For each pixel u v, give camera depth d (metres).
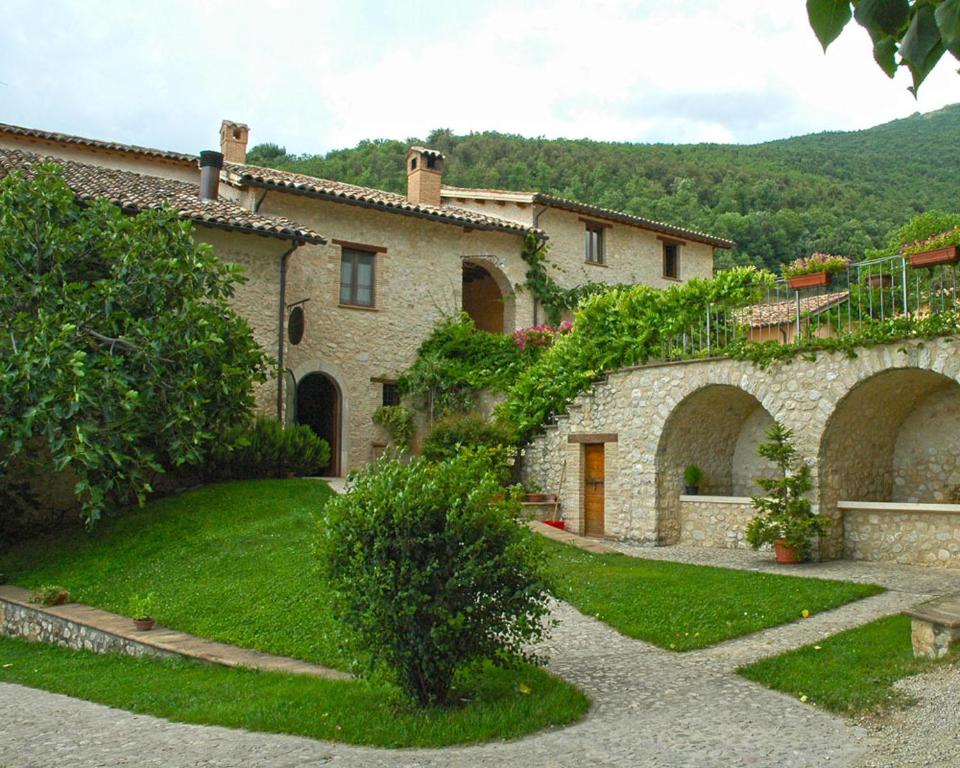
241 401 14.44
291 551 11.57
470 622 6.04
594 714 5.91
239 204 18.94
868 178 54.31
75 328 12.45
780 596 9.23
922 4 2.16
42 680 8.43
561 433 16.17
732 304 13.59
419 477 6.26
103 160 20.89
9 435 12.38
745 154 61.12
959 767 4.55
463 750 5.32
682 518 14.49
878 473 12.88
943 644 6.57
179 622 9.61
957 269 10.80
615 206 45.88
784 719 5.66
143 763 5.32
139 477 13.05
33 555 13.62
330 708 6.21
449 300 21.08
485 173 50.66
